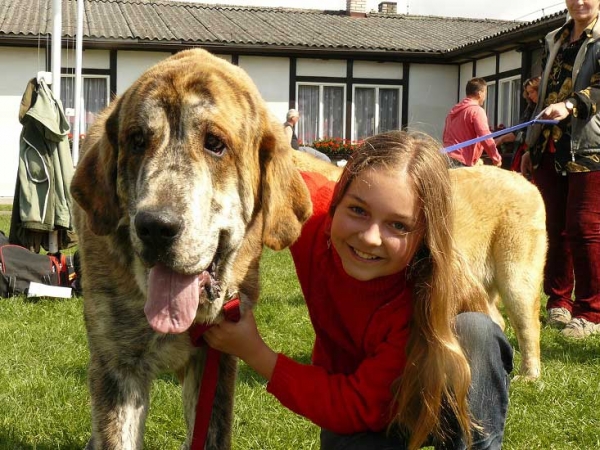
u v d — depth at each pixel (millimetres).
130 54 20500
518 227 4883
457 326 2922
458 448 2979
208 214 2859
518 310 4930
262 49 20844
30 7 22438
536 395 4625
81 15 12797
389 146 2832
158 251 2713
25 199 7676
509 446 3910
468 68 21953
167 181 2781
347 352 3246
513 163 8297
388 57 21891
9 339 5703
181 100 2896
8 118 19859
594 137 6082
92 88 20594
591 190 6152
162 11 24391
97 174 3152
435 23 27000
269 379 3025
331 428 2990
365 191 2779
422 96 22516
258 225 3299
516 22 26828
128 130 2951
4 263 7223
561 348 5809
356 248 2840
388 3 30891
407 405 2879
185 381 3477
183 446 3516
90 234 3271
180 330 2744
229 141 2957
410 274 2943
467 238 4840
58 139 7695
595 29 6125
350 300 3008
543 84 6535
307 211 3197
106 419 3154
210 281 2930
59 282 7359
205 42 20312
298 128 22016
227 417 3352
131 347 3164
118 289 3125
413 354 2828
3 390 4523
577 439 4051
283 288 7941
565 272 6738
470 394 2885
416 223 2826
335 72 21922
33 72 19781
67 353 5348
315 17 26359
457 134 9578
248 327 3055
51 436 3916
